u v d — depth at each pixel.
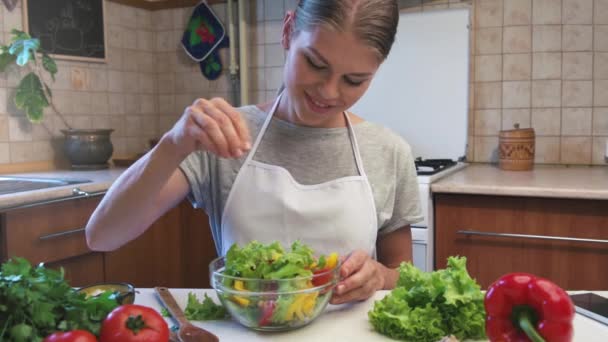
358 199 1.18
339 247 1.16
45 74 2.53
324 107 1.01
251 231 1.16
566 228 1.94
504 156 2.40
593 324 0.90
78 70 2.69
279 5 2.88
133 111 3.03
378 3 0.90
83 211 2.04
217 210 1.20
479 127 2.62
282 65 2.91
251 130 1.21
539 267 1.99
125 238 1.07
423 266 2.08
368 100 2.73
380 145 1.25
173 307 0.94
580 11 2.43
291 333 0.87
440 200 2.09
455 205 2.07
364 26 0.89
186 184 1.16
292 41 0.99
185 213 2.59
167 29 3.11
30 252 1.85
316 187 1.17
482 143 2.62
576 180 2.07
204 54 3.01
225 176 1.18
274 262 0.87
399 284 0.93
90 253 2.09
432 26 2.59
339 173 1.20
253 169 1.17
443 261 2.11
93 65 2.78
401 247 1.30
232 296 0.85
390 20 0.93
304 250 0.92
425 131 2.65
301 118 1.07
